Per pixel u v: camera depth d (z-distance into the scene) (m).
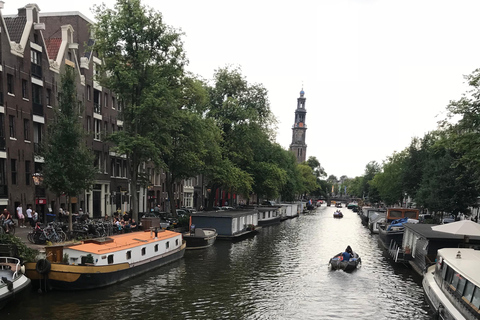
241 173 43.91
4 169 29.28
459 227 18.89
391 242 31.70
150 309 16.95
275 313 17.45
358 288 21.84
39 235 22.06
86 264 18.59
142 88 32.12
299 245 37.03
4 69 29.23
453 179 40.47
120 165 46.03
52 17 42.12
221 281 22.11
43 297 17.27
